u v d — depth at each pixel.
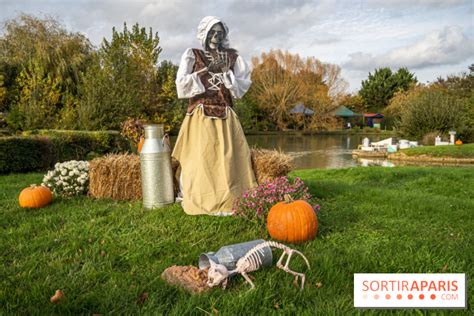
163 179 4.44
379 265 2.71
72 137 10.45
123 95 14.73
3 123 14.59
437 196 5.89
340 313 2.00
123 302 2.12
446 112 24.14
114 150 11.98
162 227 3.62
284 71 46.59
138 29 17.23
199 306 2.05
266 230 3.64
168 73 18.19
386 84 63.97
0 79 18.67
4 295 2.18
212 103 4.38
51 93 15.27
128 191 5.04
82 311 2.07
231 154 4.32
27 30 20.17
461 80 34.75
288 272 2.47
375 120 56.59
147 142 4.41
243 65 4.60
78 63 18.73
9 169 8.67
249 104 42.34
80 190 5.26
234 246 2.62
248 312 2.00
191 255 2.87
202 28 4.48
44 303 2.10
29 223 3.83
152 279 2.44
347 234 3.59
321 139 33.81
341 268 2.61
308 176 9.46
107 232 3.46
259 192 3.96
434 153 17.91
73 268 2.66
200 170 4.23
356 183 8.06
